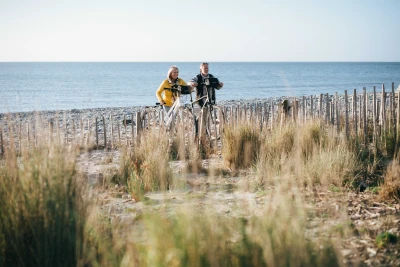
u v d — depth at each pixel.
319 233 3.57
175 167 7.00
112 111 20.27
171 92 9.56
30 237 3.19
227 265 2.80
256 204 4.77
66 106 30.09
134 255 2.96
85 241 3.15
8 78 84.31
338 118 8.30
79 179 3.69
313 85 56.12
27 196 3.33
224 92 43.50
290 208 3.76
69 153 3.87
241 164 6.99
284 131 7.46
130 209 4.79
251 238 3.01
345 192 5.35
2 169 3.93
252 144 7.23
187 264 2.72
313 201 4.83
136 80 74.56
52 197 3.30
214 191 5.57
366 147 7.53
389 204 4.85
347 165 6.05
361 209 4.66
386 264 3.31
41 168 3.49
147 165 6.20
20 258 2.99
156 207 4.84
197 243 2.84
